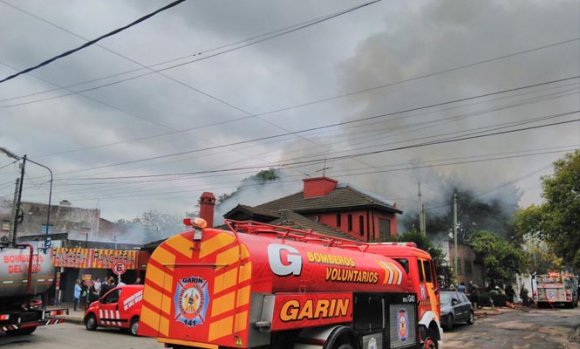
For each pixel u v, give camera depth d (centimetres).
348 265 798
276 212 2900
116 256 2923
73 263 2902
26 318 1425
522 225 3112
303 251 723
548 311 3081
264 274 630
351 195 3155
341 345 714
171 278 677
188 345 639
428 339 1042
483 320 2297
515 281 4928
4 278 1377
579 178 2119
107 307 1714
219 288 629
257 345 603
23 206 4894
